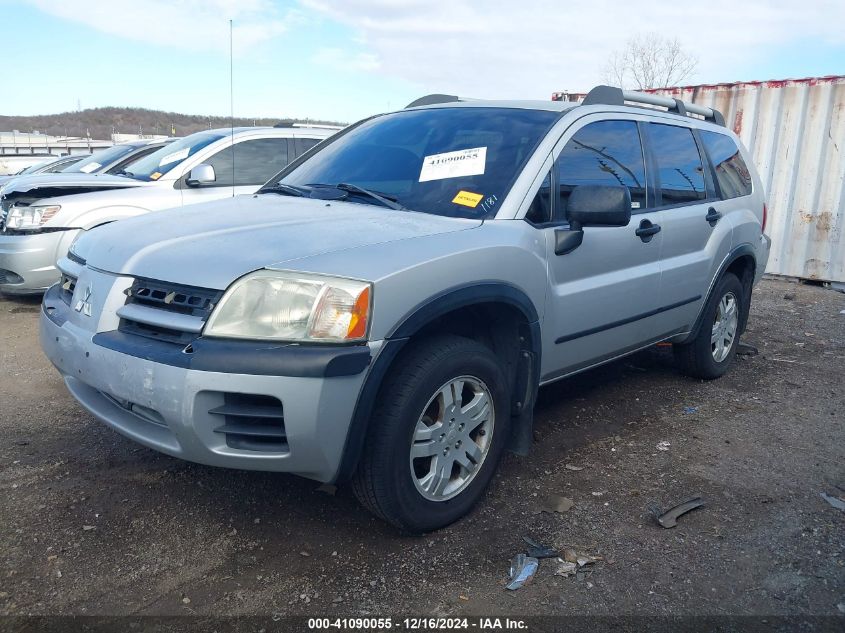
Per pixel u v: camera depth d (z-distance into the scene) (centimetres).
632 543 287
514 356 321
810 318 738
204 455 244
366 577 260
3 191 676
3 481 323
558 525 298
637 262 391
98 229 329
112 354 255
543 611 243
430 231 287
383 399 261
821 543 290
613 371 521
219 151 689
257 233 278
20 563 261
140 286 265
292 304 240
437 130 373
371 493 265
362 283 245
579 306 349
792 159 930
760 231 525
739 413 442
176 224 303
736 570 270
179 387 236
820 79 891
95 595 246
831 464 369
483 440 304
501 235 302
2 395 435
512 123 360
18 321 618
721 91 981
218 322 241
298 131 737
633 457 370
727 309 502
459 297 273
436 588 254
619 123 397
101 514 297
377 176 358
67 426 389
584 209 317
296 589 252
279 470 248
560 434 398
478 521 300
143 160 759
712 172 480
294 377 233
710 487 338
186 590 250
